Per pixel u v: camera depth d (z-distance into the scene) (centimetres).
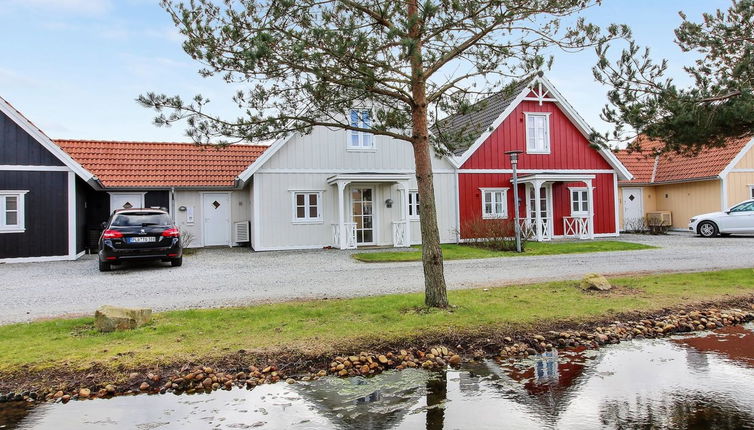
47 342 647
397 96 789
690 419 468
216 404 512
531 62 804
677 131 988
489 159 2194
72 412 493
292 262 1517
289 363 604
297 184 1978
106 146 2144
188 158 2184
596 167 2345
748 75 963
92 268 1428
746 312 823
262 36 646
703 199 2456
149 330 695
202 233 2139
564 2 729
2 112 1648
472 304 830
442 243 2108
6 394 525
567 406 503
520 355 652
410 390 548
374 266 1401
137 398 525
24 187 1661
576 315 777
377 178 1922
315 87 764
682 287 966
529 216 2216
